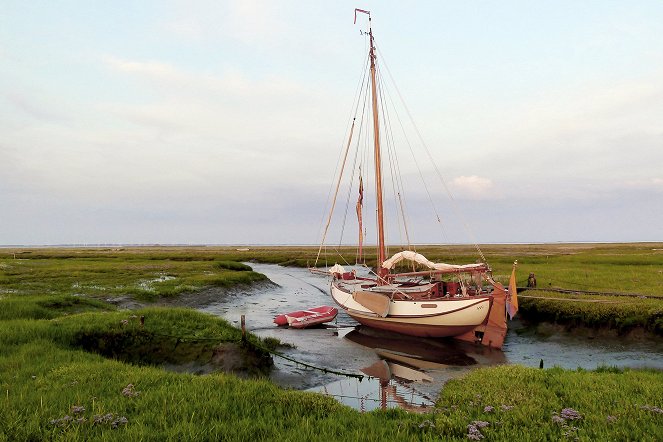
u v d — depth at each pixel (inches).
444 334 834.2
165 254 4037.9
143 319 601.6
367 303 925.2
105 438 256.4
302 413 337.7
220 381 398.3
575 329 828.6
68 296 904.9
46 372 412.5
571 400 363.6
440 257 2854.3
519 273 1471.5
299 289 1897.1
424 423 309.7
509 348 776.9
